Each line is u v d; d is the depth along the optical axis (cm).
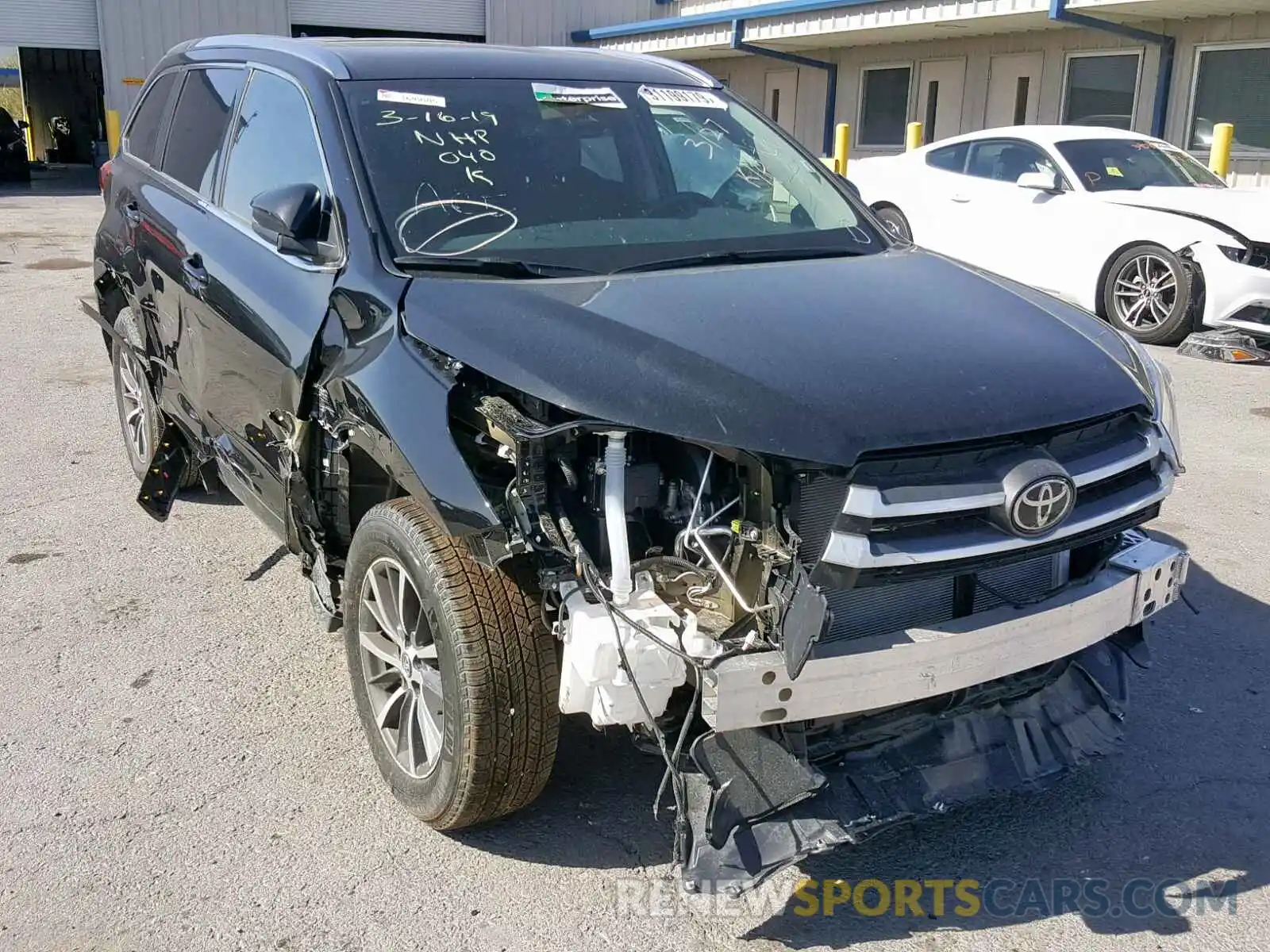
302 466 346
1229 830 326
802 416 261
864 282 343
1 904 288
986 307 332
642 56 471
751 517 267
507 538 269
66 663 410
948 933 285
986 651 281
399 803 329
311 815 326
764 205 397
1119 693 335
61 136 3506
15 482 598
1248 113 1536
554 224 355
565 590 270
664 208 378
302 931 281
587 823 323
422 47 421
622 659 257
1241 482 618
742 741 268
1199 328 951
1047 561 305
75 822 321
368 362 307
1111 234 977
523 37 2855
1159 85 1616
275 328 353
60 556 503
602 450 279
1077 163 1048
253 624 443
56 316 1037
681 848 264
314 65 396
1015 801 338
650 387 267
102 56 2528
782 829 271
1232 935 284
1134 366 318
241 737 365
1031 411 276
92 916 285
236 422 405
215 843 313
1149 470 303
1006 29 1770
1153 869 310
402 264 327
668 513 283
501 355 280
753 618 269
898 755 295
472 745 286
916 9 1739
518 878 301
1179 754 362
